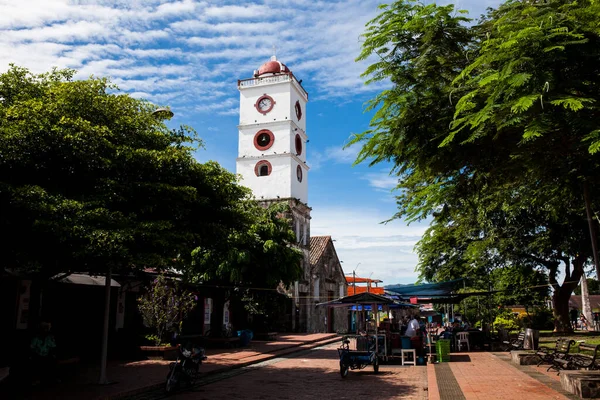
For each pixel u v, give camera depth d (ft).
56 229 28.86
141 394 36.37
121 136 36.73
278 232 82.94
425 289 71.00
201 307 82.38
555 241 75.15
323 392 37.40
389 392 37.19
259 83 120.06
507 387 34.94
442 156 29.17
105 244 29.84
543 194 41.70
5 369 35.55
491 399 30.78
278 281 83.41
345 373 44.98
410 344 56.70
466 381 38.88
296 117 123.03
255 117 119.24
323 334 109.40
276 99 118.62
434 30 27.12
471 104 22.56
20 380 37.04
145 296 59.52
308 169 130.00
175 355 56.34
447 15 26.96
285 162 115.65
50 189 32.50
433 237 87.71
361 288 171.42
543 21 21.79
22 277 45.93
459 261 91.91
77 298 59.67
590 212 34.42
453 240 89.86
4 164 30.96
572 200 42.39
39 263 34.53
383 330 64.49
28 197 29.12
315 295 126.93
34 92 36.63
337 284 144.05
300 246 116.98
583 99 19.97
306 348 78.18
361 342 53.16
